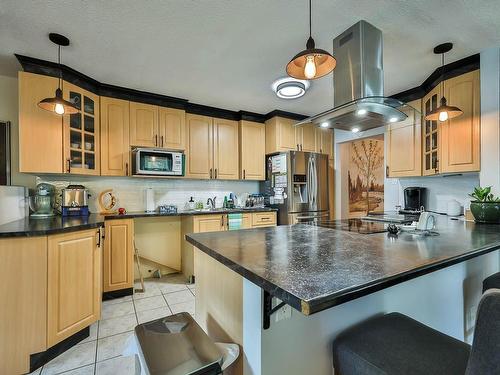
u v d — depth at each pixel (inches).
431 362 31.6
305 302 23.2
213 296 51.5
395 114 76.6
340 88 76.7
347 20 71.5
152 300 104.7
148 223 134.8
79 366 64.8
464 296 62.5
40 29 74.7
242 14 69.2
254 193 167.3
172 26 74.1
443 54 89.0
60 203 110.7
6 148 101.3
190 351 34.8
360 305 43.5
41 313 64.3
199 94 124.7
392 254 40.5
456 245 47.2
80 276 74.6
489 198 81.9
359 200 239.5
